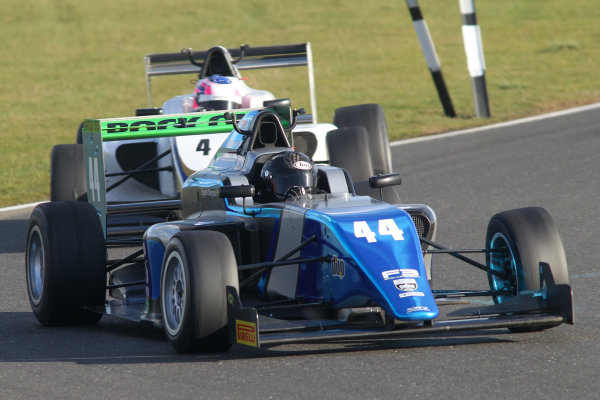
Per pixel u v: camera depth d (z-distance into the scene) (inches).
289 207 933.8
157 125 1168.8
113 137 1143.0
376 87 3339.1
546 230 906.7
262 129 1045.2
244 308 807.7
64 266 1018.1
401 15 4938.5
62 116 3129.9
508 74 3388.3
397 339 898.1
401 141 2377.0
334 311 890.1
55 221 1031.0
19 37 4692.4
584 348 826.8
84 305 1036.5
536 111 2687.0
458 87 3206.2
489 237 965.8
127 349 915.4
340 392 725.3
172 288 889.5
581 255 1300.4
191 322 836.0
